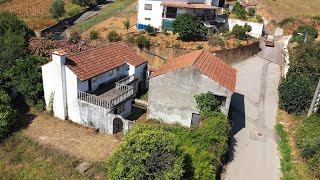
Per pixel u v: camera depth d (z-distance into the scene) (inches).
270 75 1699.1
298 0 3191.4
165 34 2025.1
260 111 1355.8
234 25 2158.0
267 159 1059.3
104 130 1233.4
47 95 1327.5
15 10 3036.4
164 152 751.1
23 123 1274.6
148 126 856.3
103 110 1200.8
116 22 2388.0
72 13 2962.6
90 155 1082.1
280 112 1354.6
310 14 2824.8
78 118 1284.4
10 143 1115.9
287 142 1141.7
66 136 1199.6
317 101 1214.9
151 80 1187.9
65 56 1222.3
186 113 1192.2
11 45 1649.9
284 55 1934.1
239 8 2465.6
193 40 1937.7
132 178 730.8
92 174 967.0
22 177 959.0
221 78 1170.0
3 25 1840.6
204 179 853.2
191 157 882.1
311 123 1153.4
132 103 1422.2
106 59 1378.0
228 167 1007.0
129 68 1454.2
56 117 1331.2
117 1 3481.8
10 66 1544.0
